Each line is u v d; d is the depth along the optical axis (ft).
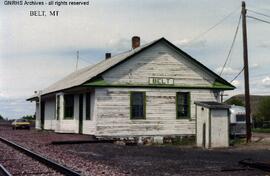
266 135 114.52
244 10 90.17
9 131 154.92
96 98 93.86
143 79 97.81
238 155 63.16
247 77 88.63
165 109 99.04
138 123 96.32
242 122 104.88
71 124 112.68
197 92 102.17
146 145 86.02
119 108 95.20
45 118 148.56
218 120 78.79
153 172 44.65
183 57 101.24
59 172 44.39
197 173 44.16
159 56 99.50
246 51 89.61
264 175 43.04
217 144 78.28
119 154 64.23
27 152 63.05
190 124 100.68
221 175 42.96
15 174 43.29
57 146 78.69
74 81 114.83
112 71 95.35
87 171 44.55
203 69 102.68
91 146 78.95
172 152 68.03
